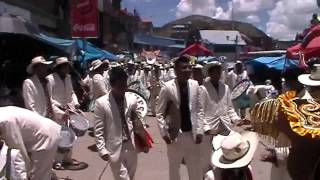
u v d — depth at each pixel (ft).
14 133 17.40
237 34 225.35
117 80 20.58
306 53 32.83
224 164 15.35
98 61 47.29
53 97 30.07
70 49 56.59
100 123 20.75
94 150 38.55
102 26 147.74
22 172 15.99
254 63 96.89
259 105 13.79
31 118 18.15
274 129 13.48
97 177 30.66
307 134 12.07
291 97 13.66
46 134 18.38
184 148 23.63
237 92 46.60
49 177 18.88
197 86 23.58
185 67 23.30
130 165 21.15
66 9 94.89
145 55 125.59
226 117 25.70
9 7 59.72
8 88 49.29
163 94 23.47
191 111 23.36
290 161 12.96
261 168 31.12
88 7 74.18
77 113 31.55
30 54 54.44
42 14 79.61
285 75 16.79
